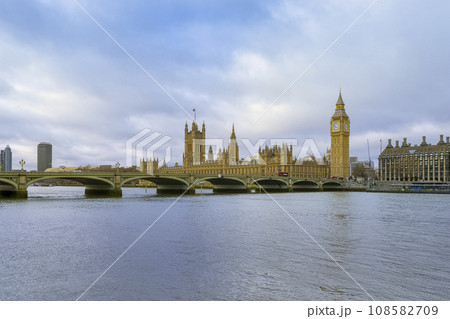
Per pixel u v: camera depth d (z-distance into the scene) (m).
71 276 30.83
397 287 27.88
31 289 27.67
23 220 62.75
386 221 63.38
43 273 31.72
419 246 42.16
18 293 26.78
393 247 41.62
